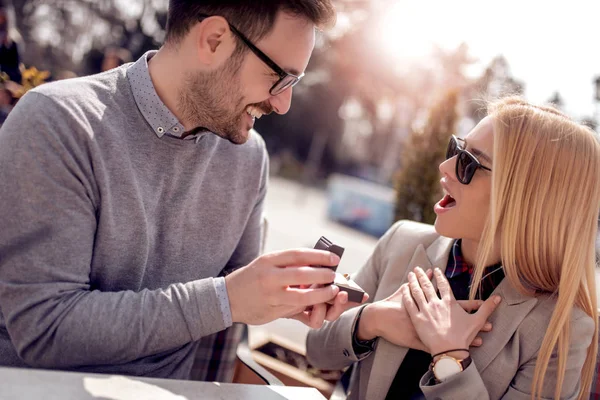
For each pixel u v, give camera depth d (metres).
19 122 1.36
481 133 1.72
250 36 1.48
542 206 1.62
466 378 1.51
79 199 1.39
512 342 1.64
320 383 2.39
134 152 1.55
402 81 25.83
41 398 0.96
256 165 1.91
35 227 1.33
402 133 26.83
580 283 1.65
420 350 1.79
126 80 1.58
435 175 3.19
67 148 1.38
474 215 1.71
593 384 1.92
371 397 1.74
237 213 1.87
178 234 1.69
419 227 2.07
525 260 1.65
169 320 1.31
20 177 1.32
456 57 19.81
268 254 1.36
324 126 31.52
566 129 1.64
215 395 1.18
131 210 1.52
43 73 2.63
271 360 2.47
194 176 1.68
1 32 4.83
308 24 1.53
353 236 12.53
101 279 1.54
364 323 1.77
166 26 1.59
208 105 1.57
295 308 1.37
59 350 1.31
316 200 20.59
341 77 29.45
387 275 1.97
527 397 1.58
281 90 1.59
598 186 1.63
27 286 1.31
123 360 1.35
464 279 1.83
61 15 25.80
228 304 1.33
